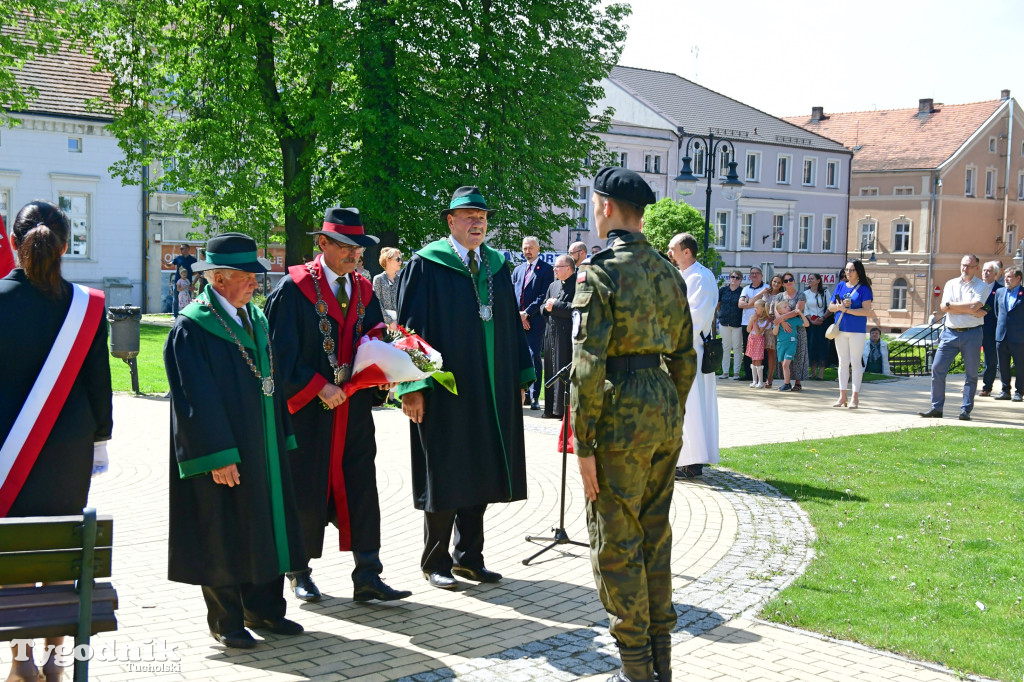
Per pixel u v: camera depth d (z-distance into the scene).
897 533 6.85
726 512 7.53
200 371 4.55
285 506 4.85
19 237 4.02
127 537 6.60
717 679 4.33
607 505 4.12
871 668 4.46
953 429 11.78
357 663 4.50
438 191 23.44
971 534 6.79
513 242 25.06
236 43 22.45
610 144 49.56
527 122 24.86
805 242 61.69
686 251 8.68
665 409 4.17
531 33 25.38
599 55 27.08
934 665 4.49
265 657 4.57
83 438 4.10
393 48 23.25
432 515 5.69
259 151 24.28
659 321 4.23
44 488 3.97
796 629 4.97
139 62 24.70
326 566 6.25
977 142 65.69
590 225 46.62
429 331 5.63
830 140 62.66
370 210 22.75
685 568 6.05
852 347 13.98
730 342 17.91
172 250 34.66
